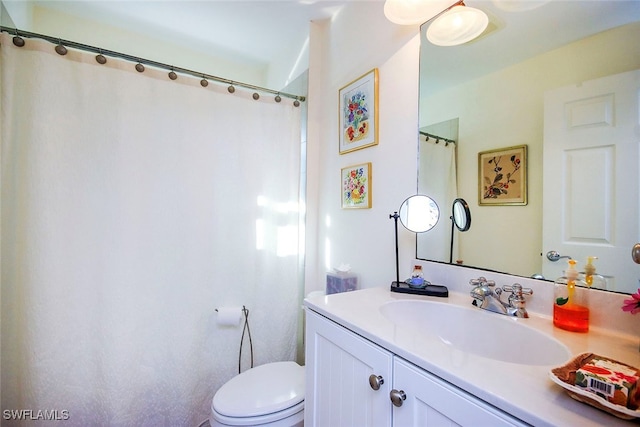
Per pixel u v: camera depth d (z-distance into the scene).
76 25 1.89
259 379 1.34
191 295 1.56
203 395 1.60
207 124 1.61
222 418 1.11
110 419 1.35
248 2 1.68
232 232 1.68
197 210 1.58
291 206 1.86
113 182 1.38
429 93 1.17
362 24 1.51
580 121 0.77
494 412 0.47
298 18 1.81
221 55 2.34
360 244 1.50
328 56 1.78
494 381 0.51
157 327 1.47
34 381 1.24
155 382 1.46
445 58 1.11
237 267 1.70
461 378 0.52
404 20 1.10
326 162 1.78
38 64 1.24
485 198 0.99
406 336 0.70
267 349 1.79
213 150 1.63
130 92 1.42
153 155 1.47
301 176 1.92
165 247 1.50
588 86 0.76
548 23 0.84
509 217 0.92
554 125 0.82
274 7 1.71
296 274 1.88
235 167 1.69
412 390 0.61
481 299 0.89
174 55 2.21
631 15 0.70
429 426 0.58
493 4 0.96
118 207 1.39
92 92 1.34
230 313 1.60
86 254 1.33
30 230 1.23
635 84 0.68
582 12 0.77
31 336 1.23
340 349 0.83
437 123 1.13
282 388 1.27
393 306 0.97
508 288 0.88
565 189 0.80
